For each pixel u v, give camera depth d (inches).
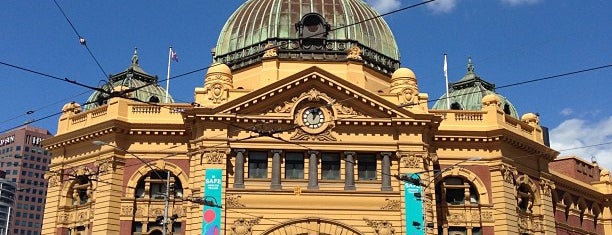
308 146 1900.8
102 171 2005.4
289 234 1822.1
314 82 1931.6
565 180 2491.4
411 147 1907.0
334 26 2340.1
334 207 1847.9
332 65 2192.4
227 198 1833.2
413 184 1818.4
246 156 1889.8
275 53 2190.0
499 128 2081.7
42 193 6077.8
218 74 1973.4
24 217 5826.8
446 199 2086.6
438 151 2097.7
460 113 2138.3
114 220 1963.6
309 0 2409.0
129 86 2420.0
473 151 2107.5
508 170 2090.3
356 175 1899.6
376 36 2425.0
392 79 2036.2
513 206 2071.9
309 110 1932.8
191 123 1932.8
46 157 6215.6
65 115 2210.9
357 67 2186.3
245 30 2406.5
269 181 1871.3
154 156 2033.7
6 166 5999.0
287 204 1843.0
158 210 2005.4
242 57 2352.4
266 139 1894.7
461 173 2079.2
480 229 2047.2
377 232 1831.9
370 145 1908.2
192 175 1895.9
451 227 2057.1
